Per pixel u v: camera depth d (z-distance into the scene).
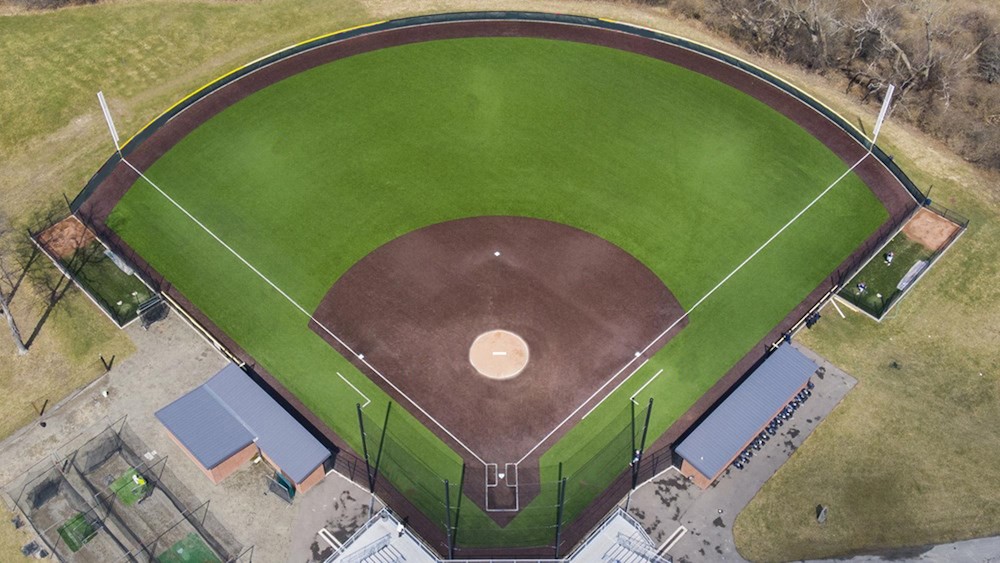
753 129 91.25
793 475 66.25
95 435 67.56
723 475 66.06
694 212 82.94
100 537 62.34
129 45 98.50
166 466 65.94
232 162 86.19
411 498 64.06
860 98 95.44
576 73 96.69
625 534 60.62
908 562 62.09
